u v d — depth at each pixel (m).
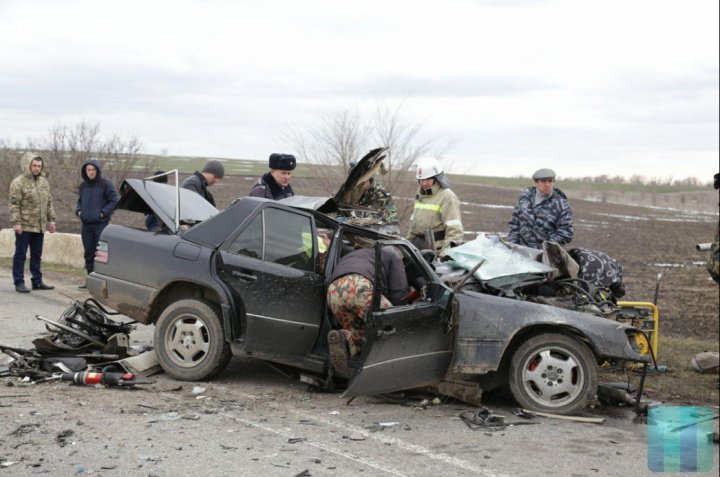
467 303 6.50
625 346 6.47
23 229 11.53
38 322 9.30
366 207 8.20
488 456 5.25
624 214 51.66
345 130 16.36
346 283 6.36
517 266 7.05
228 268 6.73
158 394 6.43
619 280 7.91
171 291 7.13
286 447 5.17
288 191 9.30
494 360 6.36
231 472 4.61
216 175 10.35
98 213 11.73
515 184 83.12
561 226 8.94
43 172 11.77
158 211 7.31
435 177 9.09
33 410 5.68
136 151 21.69
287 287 6.72
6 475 4.35
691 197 79.31
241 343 6.70
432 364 6.38
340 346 6.22
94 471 4.50
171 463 4.71
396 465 4.94
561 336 6.48
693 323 14.34
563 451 5.48
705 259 26.23
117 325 7.61
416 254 6.59
